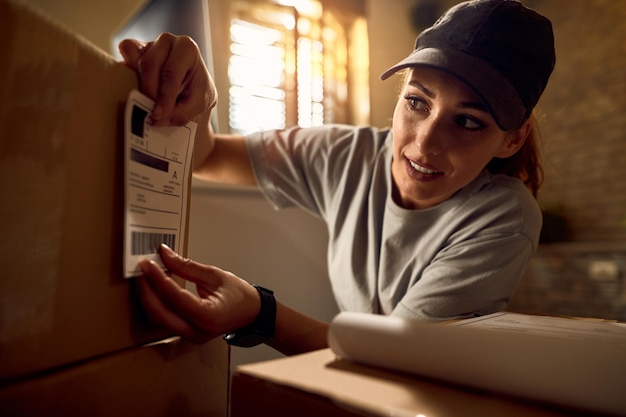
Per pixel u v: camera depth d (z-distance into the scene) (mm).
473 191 826
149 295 388
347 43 1865
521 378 261
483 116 651
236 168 1025
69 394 296
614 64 2492
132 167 373
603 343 284
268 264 1279
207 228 1152
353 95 1845
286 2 1714
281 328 534
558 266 2549
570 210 2680
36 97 280
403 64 669
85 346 326
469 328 313
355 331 332
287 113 1689
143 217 391
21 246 272
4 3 258
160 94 413
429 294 732
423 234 842
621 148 2488
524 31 666
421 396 266
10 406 257
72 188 312
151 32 1332
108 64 352
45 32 287
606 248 2361
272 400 286
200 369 453
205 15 1422
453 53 641
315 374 302
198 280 449
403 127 719
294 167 1034
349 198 963
